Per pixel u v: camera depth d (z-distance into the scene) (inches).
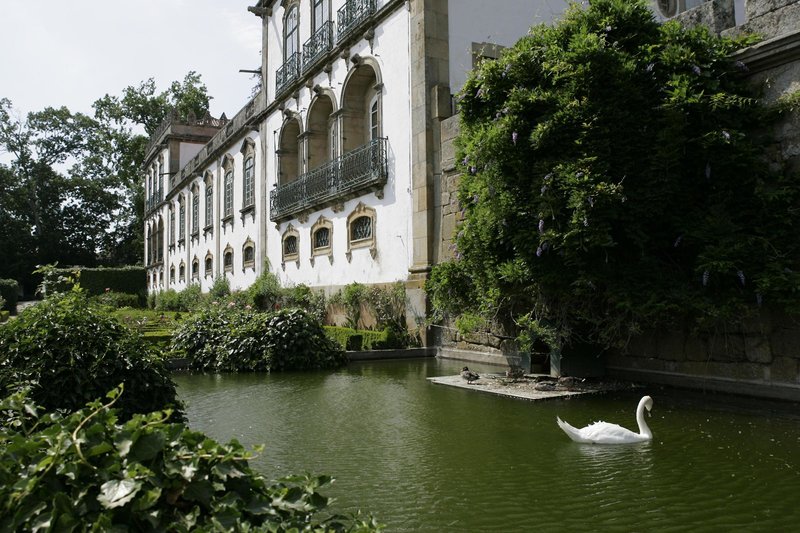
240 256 994.1
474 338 430.6
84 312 234.2
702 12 311.1
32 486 83.4
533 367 346.0
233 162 1042.1
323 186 672.4
